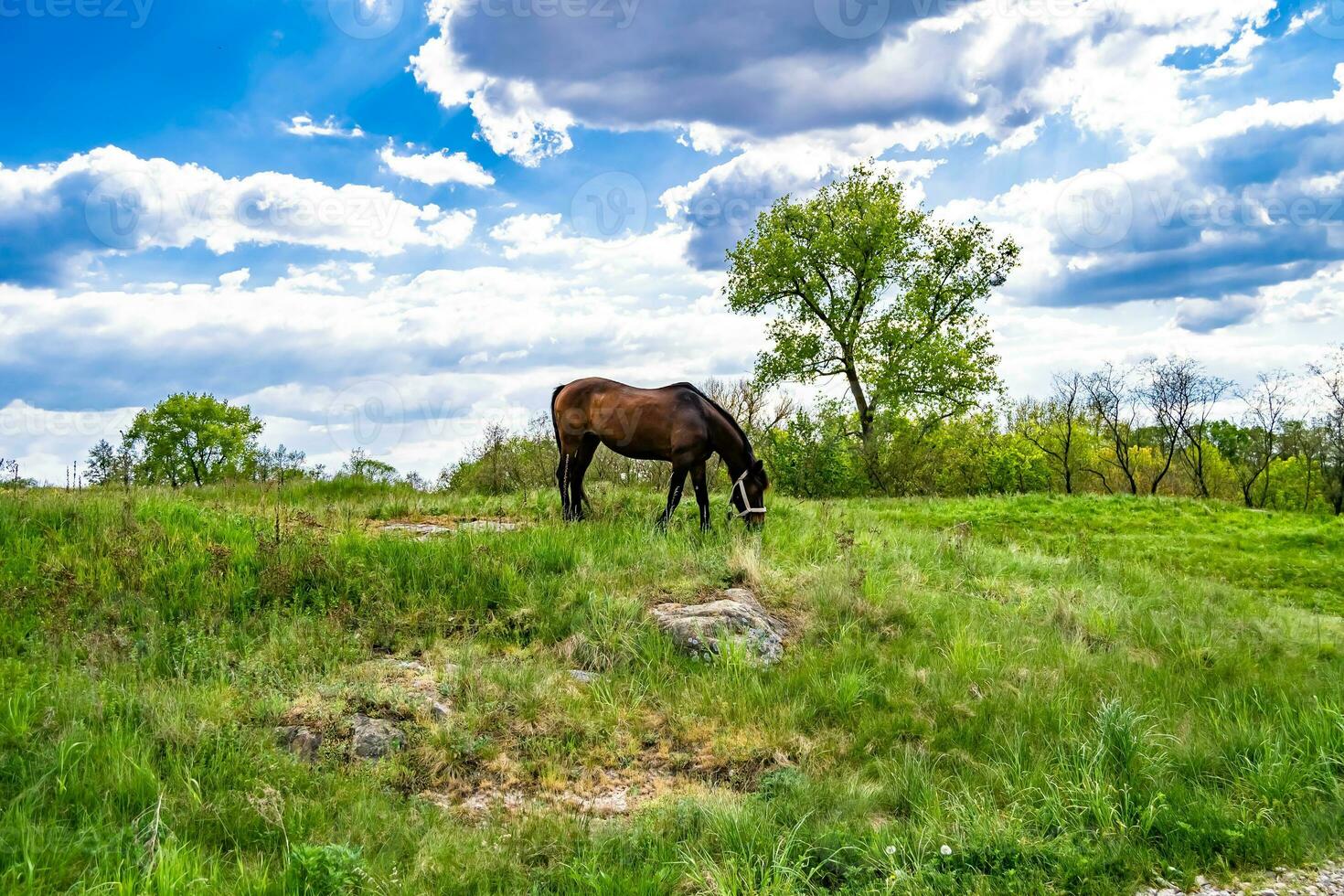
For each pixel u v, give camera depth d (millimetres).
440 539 10016
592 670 7605
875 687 7414
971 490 35000
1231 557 18625
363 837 4805
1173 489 45781
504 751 6156
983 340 36844
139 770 5027
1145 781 5672
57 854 4160
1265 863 4777
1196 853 4859
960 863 4707
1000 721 6723
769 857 4715
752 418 30891
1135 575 13992
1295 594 15688
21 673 6289
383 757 5898
